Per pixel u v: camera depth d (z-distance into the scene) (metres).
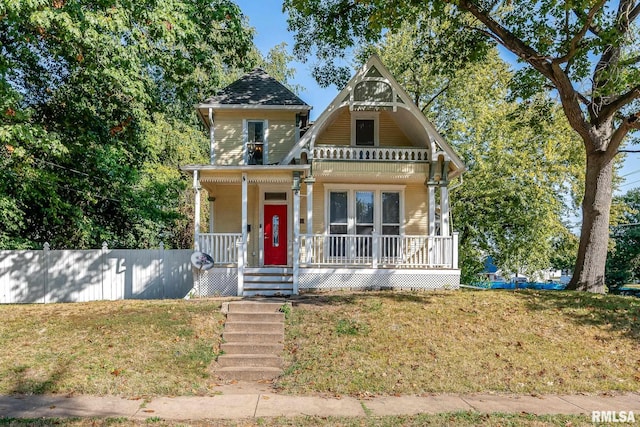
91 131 19.06
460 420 6.62
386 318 11.33
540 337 10.53
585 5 11.98
